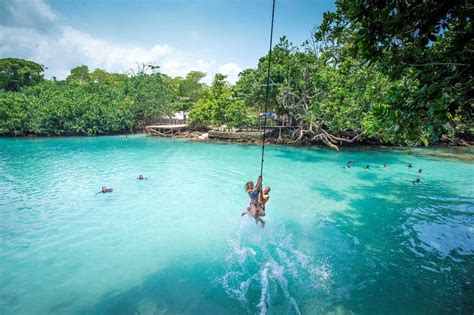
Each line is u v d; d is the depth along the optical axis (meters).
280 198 12.50
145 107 45.47
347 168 18.78
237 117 31.66
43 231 9.09
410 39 6.04
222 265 7.11
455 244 8.21
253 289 6.13
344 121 23.34
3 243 8.25
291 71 26.38
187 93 66.44
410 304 5.63
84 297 5.86
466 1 5.02
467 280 6.44
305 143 29.42
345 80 22.97
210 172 17.50
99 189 13.76
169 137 37.12
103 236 8.77
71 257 7.49
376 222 9.84
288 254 7.67
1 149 26.34
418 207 11.35
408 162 20.92
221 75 35.62
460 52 5.19
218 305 5.60
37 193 13.03
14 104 35.53
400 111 5.00
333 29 6.82
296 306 5.57
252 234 8.93
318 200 12.25
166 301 5.73
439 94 4.71
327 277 6.59
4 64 56.97
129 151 25.64
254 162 20.67
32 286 6.21
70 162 20.31
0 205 11.45
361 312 5.41
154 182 15.13
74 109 38.12
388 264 7.15
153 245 8.18
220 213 10.78
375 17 5.21
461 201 12.08
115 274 6.71
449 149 27.80
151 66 54.78
